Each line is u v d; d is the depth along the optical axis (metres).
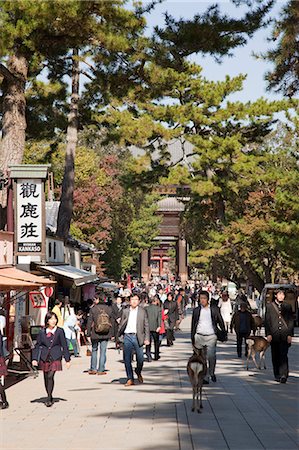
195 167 64.06
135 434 14.34
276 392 20.47
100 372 25.62
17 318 32.16
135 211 100.81
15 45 35.78
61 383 23.28
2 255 30.03
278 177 61.94
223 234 66.56
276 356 22.81
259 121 64.19
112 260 101.19
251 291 98.50
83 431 14.75
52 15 32.03
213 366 22.52
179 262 143.75
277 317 22.61
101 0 34.41
